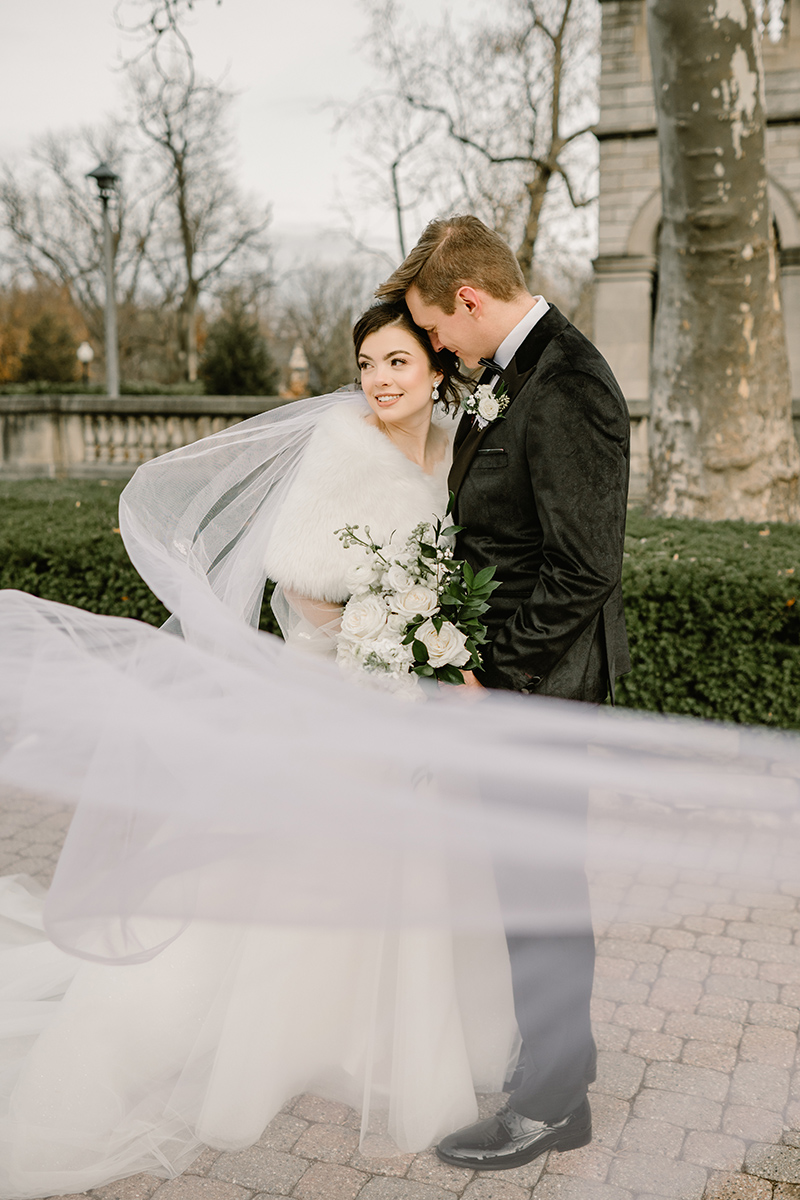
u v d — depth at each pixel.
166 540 2.32
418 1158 2.13
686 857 3.35
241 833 2.09
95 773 2.06
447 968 2.13
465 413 2.18
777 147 13.48
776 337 6.10
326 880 2.11
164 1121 2.13
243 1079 2.07
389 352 2.13
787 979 2.76
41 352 35.47
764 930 2.99
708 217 5.73
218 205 31.94
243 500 2.32
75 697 2.12
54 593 4.82
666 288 6.18
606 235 14.31
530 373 2.01
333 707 2.10
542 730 2.06
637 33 13.84
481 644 2.09
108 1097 2.08
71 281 35.31
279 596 2.34
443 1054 2.11
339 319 38.59
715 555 4.41
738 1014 2.60
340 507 2.12
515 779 2.08
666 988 2.72
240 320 23.45
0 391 20.52
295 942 2.10
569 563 1.93
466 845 2.12
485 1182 2.05
